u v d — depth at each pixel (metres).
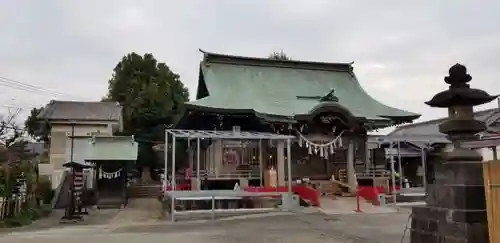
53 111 34.72
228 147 22.39
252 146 22.81
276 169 22.48
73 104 36.97
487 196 7.57
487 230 7.71
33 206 20.05
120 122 37.59
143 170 40.25
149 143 39.91
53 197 24.38
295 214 16.86
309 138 22.77
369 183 23.16
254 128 23.78
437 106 9.13
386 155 26.36
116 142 26.70
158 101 40.34
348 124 22.64
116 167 25.23
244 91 26.25
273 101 25.70
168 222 16.17
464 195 7.88
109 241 11.01
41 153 42.12
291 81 28.66
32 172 21.73
